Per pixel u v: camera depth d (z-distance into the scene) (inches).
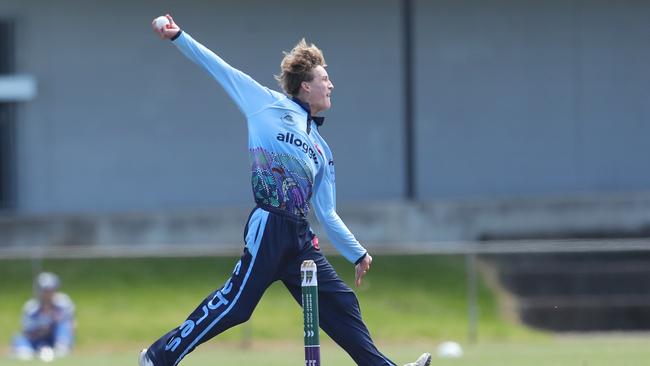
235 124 3572.8
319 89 975.6
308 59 976.9
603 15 3526.1
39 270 2807.6
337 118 3538.4
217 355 2214.6
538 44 3526.1
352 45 3523.6
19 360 2080.5
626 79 3535.9
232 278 964.6
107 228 3292.3
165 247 3270.2
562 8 3526.1
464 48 3526.1
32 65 3548.2
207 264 3095.5
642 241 3110.2
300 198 959.0
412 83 3521.2
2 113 3560.5
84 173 3567.9
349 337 979.3
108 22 3550.7
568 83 3535.9
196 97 3565.5
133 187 3570.4
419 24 3518.7
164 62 3560.5
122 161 3570.4
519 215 3275.1
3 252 3024.1
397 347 2459.4
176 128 3572.8
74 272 3058.6
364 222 3255.4
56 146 3565.5
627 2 3523.6
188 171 3572.8
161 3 3535.9
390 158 3540.8
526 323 2886.3
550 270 3021.7
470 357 1995.6
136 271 3053.6
